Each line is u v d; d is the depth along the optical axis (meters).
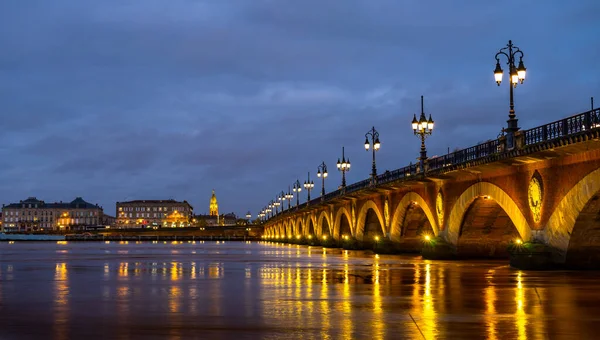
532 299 24.36
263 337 16.58
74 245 143.62
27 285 30.73
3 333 17.17
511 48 40.03
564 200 36.06
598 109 30.67
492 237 53.16
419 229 68.88
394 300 24.22
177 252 84.31
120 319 19.55
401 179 60.28
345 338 16.39
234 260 57.62
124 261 56.16
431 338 16.36
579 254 37.16
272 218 179.38
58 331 17.48
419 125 56.56
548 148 34.38
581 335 16.80
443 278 34.09
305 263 51.22
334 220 100.19
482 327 17.98
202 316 20.12
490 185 45.53
